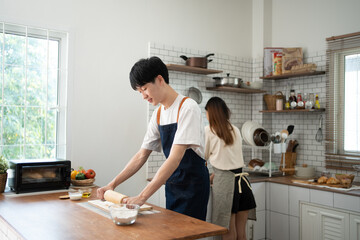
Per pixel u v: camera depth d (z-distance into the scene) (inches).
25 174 97.0
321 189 128.7
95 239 56.4
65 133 121.7
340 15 149.9
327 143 150.5
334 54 149.9
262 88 168.9
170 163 74.3
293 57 160.6
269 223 148.2
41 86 120.6
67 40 121.9
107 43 130.6
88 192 94.7
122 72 134.1
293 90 159.8
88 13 126.4
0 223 76.3
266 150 173.0
